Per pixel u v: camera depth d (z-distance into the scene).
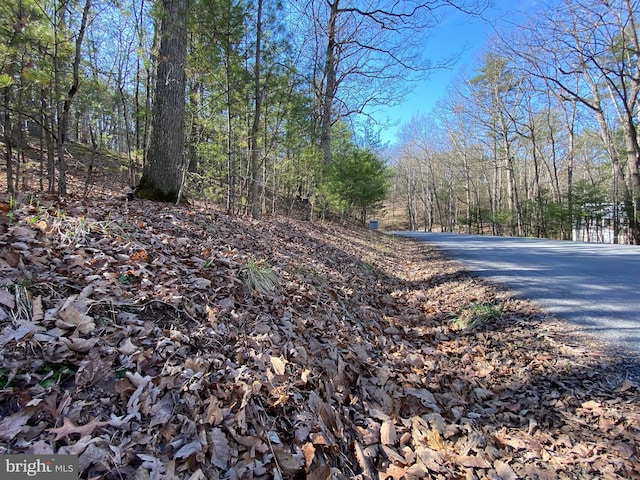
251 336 2.64
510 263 7.59
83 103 6.86
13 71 4.27
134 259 2.92
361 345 3.44
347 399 2.45
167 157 6.08
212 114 7.94
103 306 2.20
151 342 2.10
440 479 1.88
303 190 16.27
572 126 23.36
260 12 7.27
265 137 9.12
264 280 3.66
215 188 8.89
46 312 1.95
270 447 1.69
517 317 4.24
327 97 13.97
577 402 2.54
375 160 17.30
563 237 24.27
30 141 11.03
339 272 6.02
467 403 2.74
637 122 18.69
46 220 2.90
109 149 12.56
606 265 6.70
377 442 2.10
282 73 8.20
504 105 25.34
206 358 2.15
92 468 1.32
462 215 39.50
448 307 5.21
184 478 1.38
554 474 1.93
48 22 4.36
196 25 6.62
